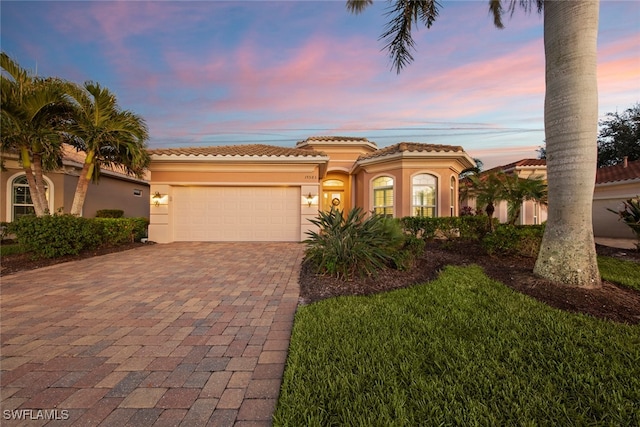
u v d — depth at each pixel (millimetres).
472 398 1988
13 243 9148
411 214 11375
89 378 2410
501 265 6145
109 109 8562
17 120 7230
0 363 2639
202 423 1902
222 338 3162
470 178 9641
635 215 8078
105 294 4730
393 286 4898
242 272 6293
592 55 4395
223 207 11195
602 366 2340
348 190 16859
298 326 3246
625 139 18062
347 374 2279
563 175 4555
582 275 4383
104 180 14336
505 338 2852
